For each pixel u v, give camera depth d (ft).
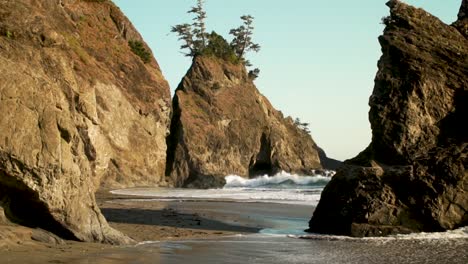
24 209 44.14
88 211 47.85
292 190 181.06
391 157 67.97
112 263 38.75
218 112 252.62
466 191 62.54
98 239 48.03
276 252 49.90
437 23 74.54
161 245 51.60
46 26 49.83
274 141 266.98
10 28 46.83
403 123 67.72
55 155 43.01
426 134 67.41
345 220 65.62
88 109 68.54
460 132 67.00
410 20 73.72
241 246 53.52
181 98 249.75
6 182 41.68
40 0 62.75
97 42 200.75
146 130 201.67
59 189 43.98
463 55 70.90
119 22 221.46
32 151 41.63
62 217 45.03
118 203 114.21
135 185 190.80
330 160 315.99
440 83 68.69
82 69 152.05
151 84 210.59
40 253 39.40
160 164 209.97
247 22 309.22
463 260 45.24
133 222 73.56
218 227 73.41
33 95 42.57
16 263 35.68
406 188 64.64
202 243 55.26
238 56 307.37
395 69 70.28
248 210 102.01
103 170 79.10
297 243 56.75
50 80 45.52
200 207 108.68
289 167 262.67
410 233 61.87
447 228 62.08
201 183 219.00
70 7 201.46
